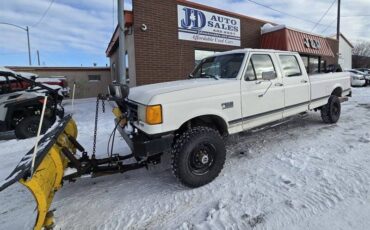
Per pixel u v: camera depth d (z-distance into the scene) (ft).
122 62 27.99
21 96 24.39
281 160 14.42
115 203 11.23
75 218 10.28
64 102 51.85
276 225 8.97
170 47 33.42
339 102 22.38
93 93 68.39
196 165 11.98
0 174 15.40
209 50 38.01
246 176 12.80
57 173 9.85
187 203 10.83
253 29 43.65
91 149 18.42
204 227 9.15
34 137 23.65
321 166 13.19
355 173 12.12
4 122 23.91
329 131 19.69
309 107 19.21
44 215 8.08
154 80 32.40
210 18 37.17
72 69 65.82
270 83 15.66
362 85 67.56
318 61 23.76
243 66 14.49
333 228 8.61
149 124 11.14
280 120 17.04
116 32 40.29
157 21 32.04
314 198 10.36
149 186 12.59
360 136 17.97
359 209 9.46
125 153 17.22
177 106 11.70
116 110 14.35
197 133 11.85
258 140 18.28
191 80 15.15
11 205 11.70
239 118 14.06
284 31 41.29
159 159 12.78
